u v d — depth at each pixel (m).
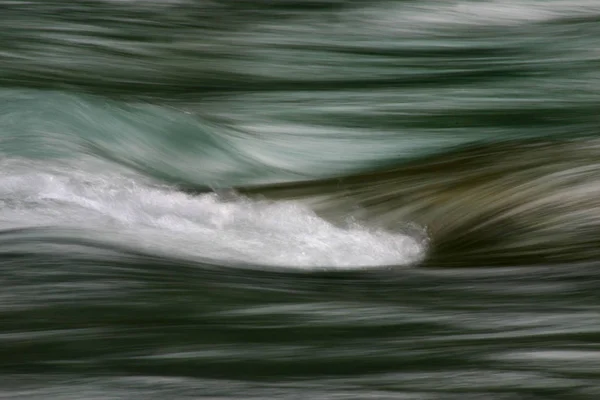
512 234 39.91
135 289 32.09
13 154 48.06
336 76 74.88
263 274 35.53
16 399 23.56
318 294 33.19
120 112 53.59
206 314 30.14
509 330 29.25
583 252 38.25
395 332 28.94
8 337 27.72
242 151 56.62
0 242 35.84
